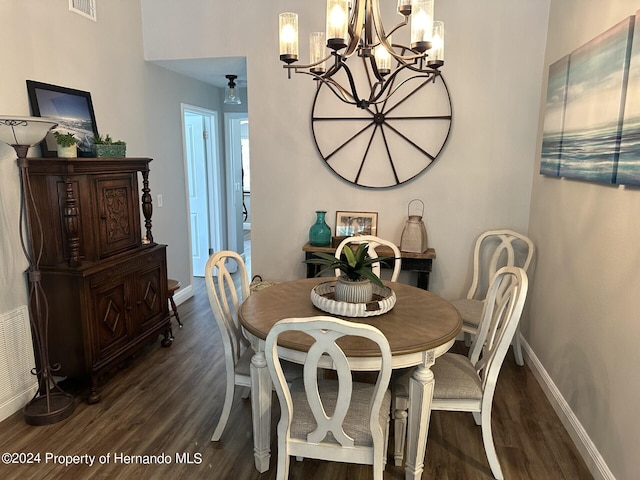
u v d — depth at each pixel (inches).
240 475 84.4
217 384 117.6
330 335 61.6
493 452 83.0
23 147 92.7
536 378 120.5
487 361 84.0
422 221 141.7
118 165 115.6
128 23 142.6
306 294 97.2
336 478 84.4
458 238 142.1
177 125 174.7
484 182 137.7
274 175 150.3
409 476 80.4
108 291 112.0
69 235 101.9
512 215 137.7
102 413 104.0
